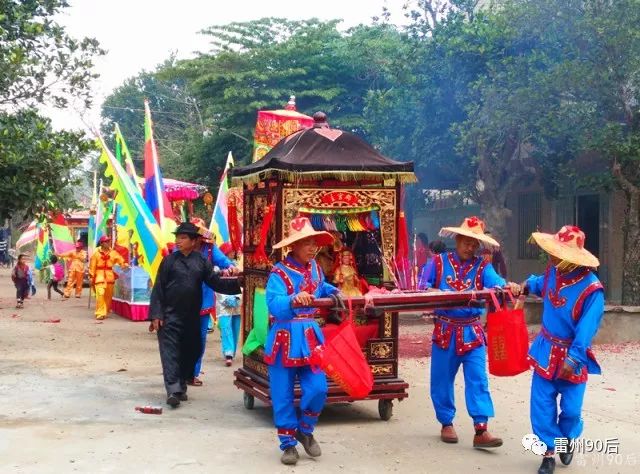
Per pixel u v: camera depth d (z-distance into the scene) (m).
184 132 38.00
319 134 7.69
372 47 23.14
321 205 7.40
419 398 8.40
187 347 8.24
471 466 5.90
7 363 10.49
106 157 11.52
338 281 7.71
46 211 11.91
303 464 5.91
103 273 16.48
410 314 17.33
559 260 5.71
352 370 5.89
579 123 13.52
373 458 6.10
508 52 14.73
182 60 25.64
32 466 5.70
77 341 12.93
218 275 8.30
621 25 12.75
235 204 8.96
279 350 6.01
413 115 16.02
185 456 6.05
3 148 11.18
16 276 19.42
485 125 14.48
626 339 12.59
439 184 19.31
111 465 5.76
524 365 6.16
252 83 25.02
